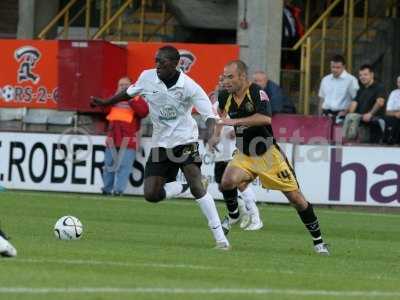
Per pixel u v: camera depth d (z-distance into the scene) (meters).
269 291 27.55
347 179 66.38
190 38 92.62
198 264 33.31
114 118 68.12
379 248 43.28
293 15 83.19
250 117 38.66
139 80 39.03
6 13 102.94
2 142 71.62
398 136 67.62
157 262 33.31
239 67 38.88
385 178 65.88
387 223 57.31
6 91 77.31
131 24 93.00
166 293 26.41
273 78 75.00
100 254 35.03
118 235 43.94
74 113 75.88
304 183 66.88
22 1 91.94
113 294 25.95
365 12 86.81
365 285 29.78
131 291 26.53
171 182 40.31
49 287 26.67
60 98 75.56
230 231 49.03
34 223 48.09
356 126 67.12
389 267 35.56
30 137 71.06
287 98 71.44
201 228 49.66
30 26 91.88
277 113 67.25
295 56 82.62
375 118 67.62
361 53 86.06
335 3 81.88
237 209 45.50
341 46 85.88
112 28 92.62
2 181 71.56
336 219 58.66
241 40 74.88
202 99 38.53
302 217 39.28
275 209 64.38
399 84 68.06
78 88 74.94
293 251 40.06
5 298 24.80
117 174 68.62
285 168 39.00
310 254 38.97
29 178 71.12
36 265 31.02
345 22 84.81
